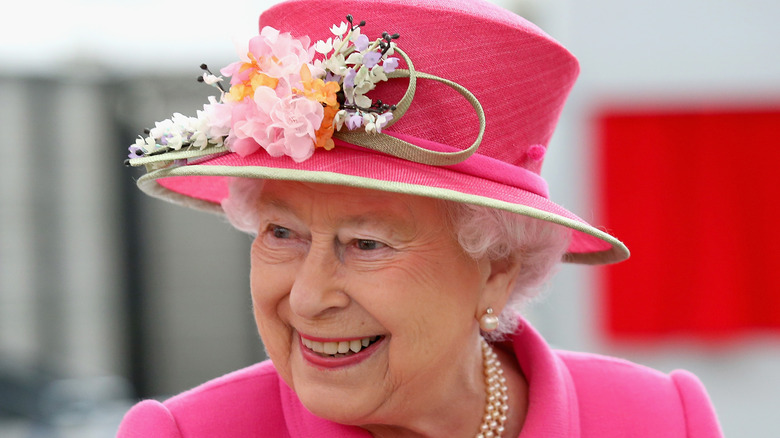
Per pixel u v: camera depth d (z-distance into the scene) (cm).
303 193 589
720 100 2291
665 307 2353
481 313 672
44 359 2508
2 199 2455
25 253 2491
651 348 2380
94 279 2548
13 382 2112
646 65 2288
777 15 2252
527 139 658
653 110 2300
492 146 628
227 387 702
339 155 572
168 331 2589
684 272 2347
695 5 2266
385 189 539
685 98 2291
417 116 597
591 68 2297
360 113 565
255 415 692
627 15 2281
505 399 724
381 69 564
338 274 597
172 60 2408
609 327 2359
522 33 623
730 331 2358
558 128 2308
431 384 644
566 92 696
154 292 2577
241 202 689
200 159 620
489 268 666
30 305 2511
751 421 2391
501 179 623
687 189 2328
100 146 2492
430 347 619
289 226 612
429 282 607
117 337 2569
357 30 562
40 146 2459
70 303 2534
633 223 2336
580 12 2297
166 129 608
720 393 2394
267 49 564
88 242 2536
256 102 555
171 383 2598
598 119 2317
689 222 2336
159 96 2433
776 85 2259
